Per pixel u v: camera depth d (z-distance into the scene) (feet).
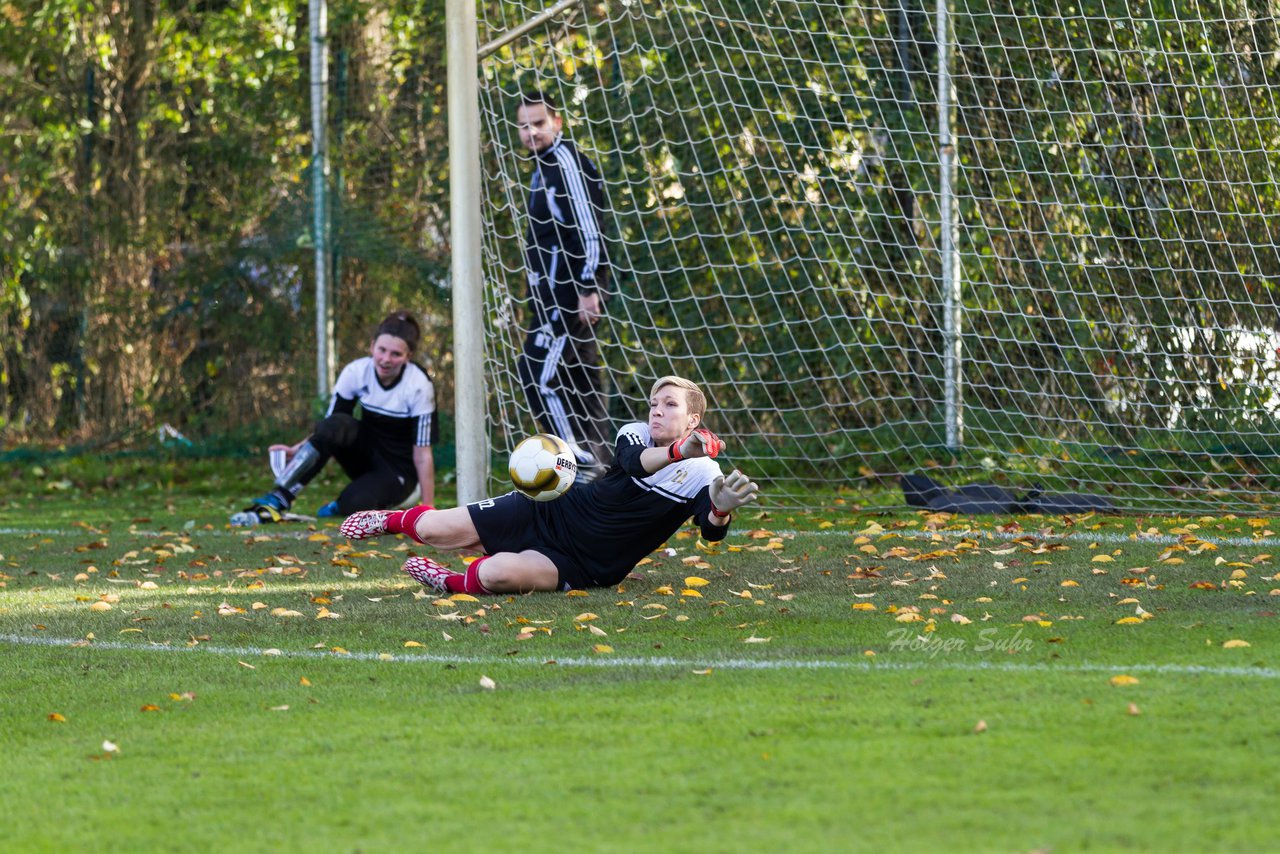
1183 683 37.86
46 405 130.31
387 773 31.99
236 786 31.42
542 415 91.97
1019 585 56.34
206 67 128.77
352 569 67.56
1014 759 31.27
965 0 97.50
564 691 39.70
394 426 92.43
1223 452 90.94
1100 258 96.12
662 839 26.89
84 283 128.98
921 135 100.48
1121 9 93.91
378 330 91.45
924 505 86.94
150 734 36.42
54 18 130.72
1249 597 51.93
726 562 66.39
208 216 126.62
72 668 45.21
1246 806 27.68
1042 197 97.35
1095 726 33.73
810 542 72.49
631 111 107.14
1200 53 92.68
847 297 104.53
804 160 103.71
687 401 56.95
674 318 108.78
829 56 102.27
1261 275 90.68
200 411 126.11
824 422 105.81
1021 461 93.15
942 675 39.88
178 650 47.91
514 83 107.55
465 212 82.69
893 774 30.50
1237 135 92.27
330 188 118.93
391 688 40.93
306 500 107.14
